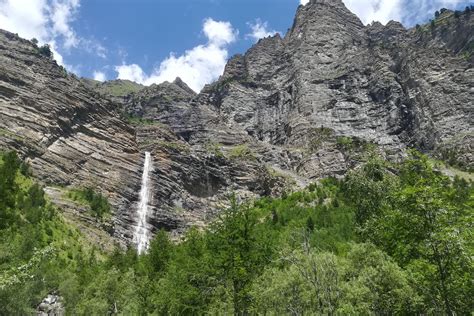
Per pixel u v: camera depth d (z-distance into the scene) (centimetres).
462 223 2392
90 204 11531
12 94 12888
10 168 8888
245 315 3638
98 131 14625
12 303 4250
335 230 7531
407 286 3109
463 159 17575
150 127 17562
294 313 3350
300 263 3362
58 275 6275
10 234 7119
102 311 5469
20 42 16050
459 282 2309
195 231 7288
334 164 17738
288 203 12406
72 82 15350
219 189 16188
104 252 9881
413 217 2469
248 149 19400
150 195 13950
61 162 12475
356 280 3475
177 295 4166
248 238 3672
